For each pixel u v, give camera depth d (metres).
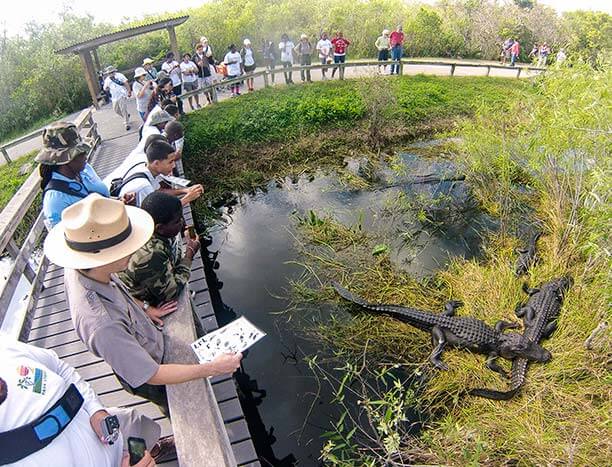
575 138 5.45
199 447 2.02
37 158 3.18
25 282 6.34
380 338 5.40
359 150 11.16
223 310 6.26
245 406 4.87
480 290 5.78
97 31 18.86
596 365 4.22
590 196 5.19
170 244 2.94
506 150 7.27
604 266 4.65
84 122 8.73
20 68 16.50
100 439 1.77
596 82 5.38
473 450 3.69
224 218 8.86
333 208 8.58
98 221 1.90
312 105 12.25
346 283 6.32
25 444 1.49
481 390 4.37
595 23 20.48
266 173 10.42
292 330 5.79
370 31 18.02
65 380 1.76
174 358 2.48
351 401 4.80
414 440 4.04
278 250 7.46
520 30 18.48
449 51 18.39
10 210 4.52
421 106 12.56
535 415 4.00
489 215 7.76
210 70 13.44
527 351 4.53
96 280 1.97
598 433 3.58
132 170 4.03
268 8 18.94
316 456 4.36
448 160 10.02
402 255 6.94
